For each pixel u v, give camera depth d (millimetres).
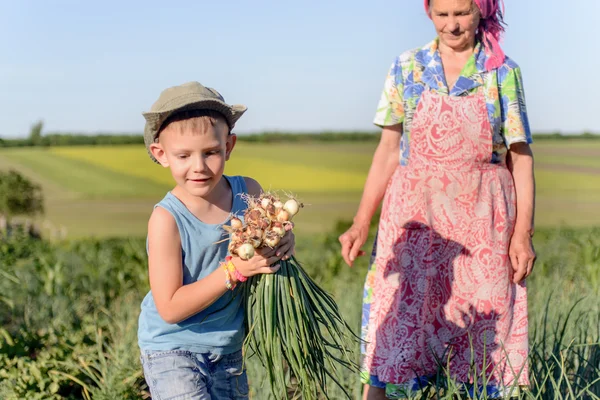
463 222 3781
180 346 3062
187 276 3033
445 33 3740
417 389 3955
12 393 4664
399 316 3881
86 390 4715
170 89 2936
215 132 2906
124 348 5047
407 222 3854
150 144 3078
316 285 3059
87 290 8203
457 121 3740
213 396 3178
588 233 10023
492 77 3758
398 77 3902
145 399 4738
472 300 3799
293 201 2848
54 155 63312
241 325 3174
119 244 11445
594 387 3736
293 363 2928
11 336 5602
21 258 9922
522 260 3795
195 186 2920
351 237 4105
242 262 2854
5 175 22469
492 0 3654
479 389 3832
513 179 3889
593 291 5977
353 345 4242
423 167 3818
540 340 4293
